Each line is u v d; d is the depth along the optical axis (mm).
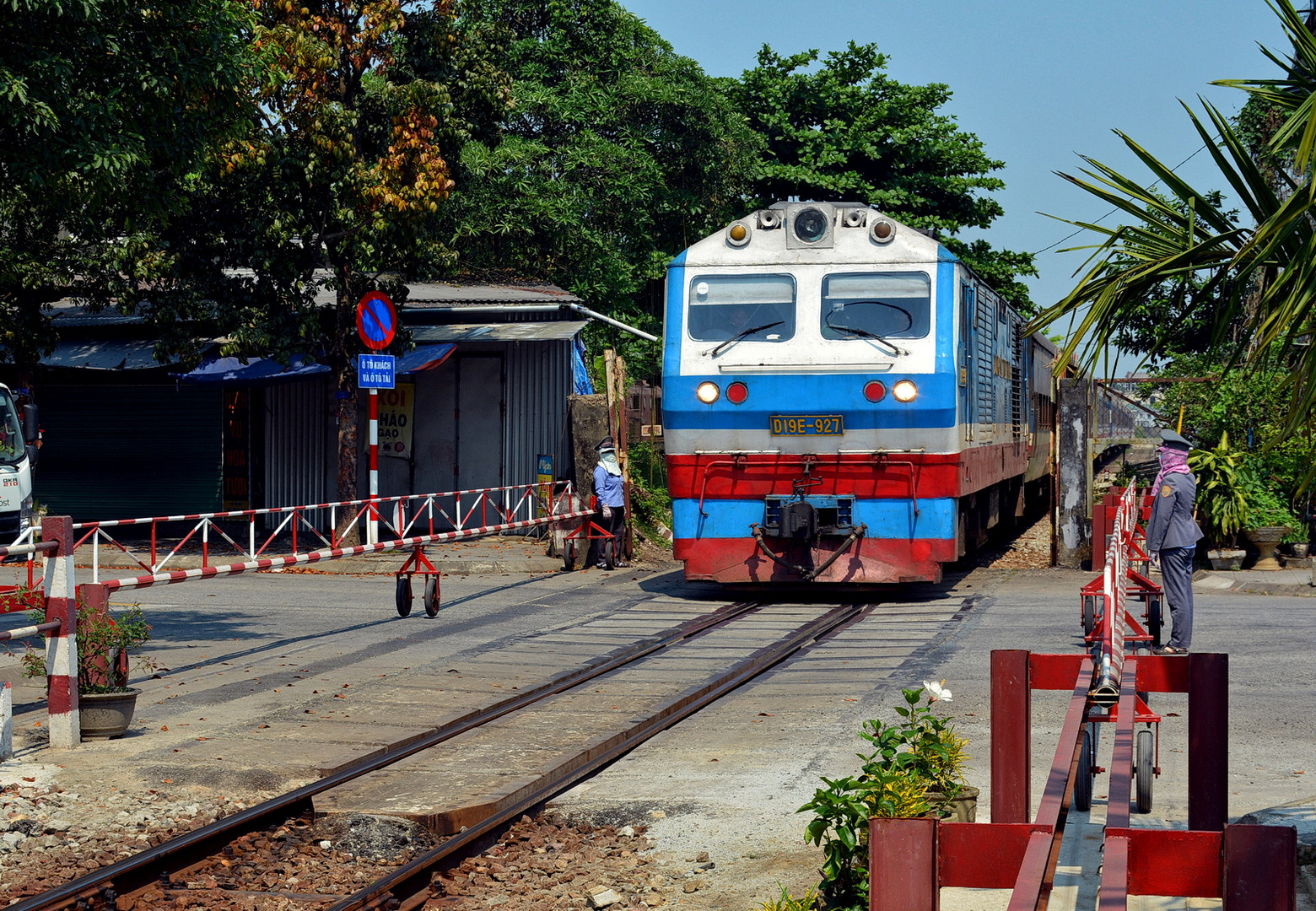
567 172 32125
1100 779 7617
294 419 24906
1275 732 8617
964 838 3898
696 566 15367
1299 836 5797
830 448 14922
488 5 34594
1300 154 4805
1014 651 5777
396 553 21438
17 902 5734
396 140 19828
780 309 15258
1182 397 23266
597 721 9297
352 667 11414
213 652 12258
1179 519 11000
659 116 34000
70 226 19781
